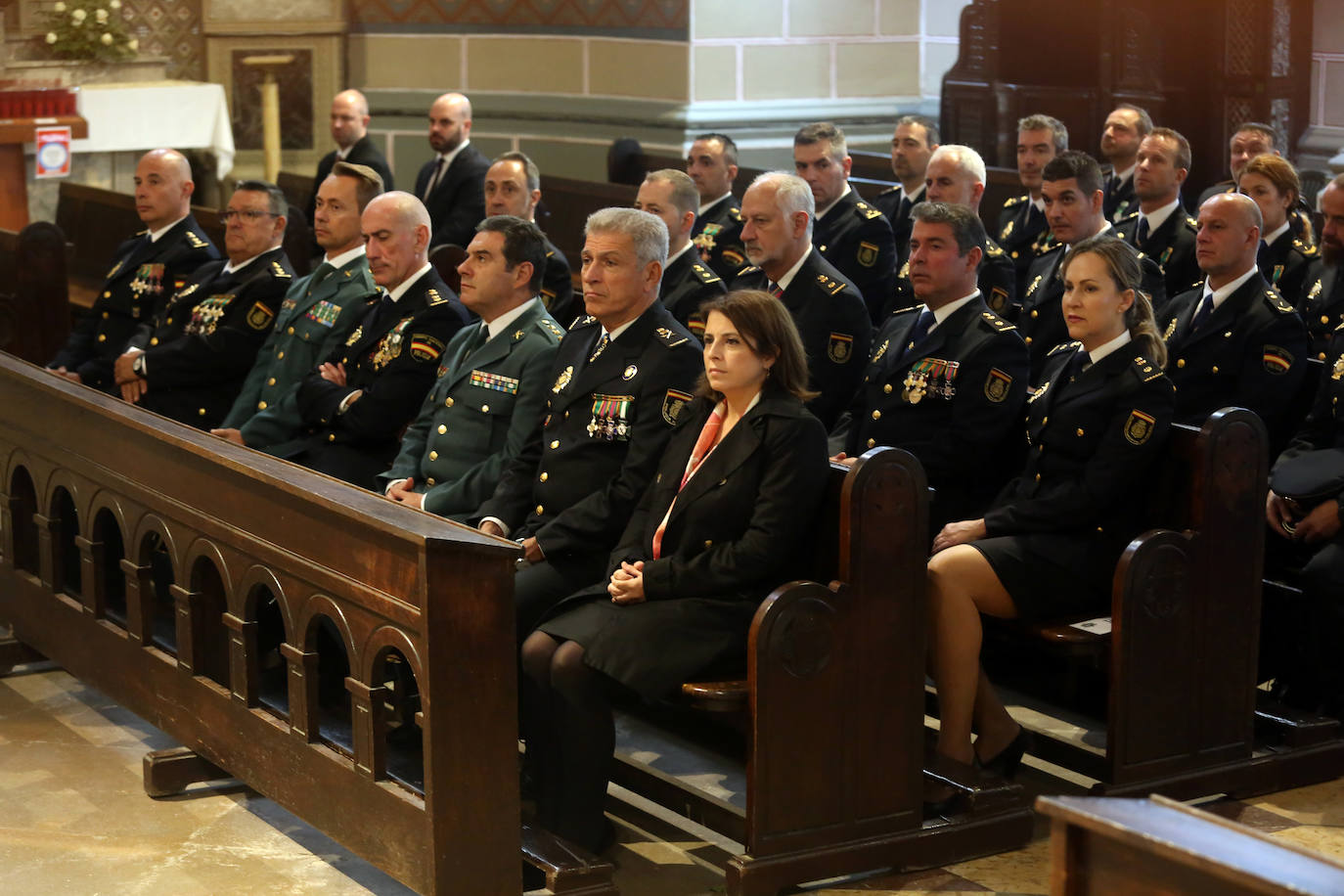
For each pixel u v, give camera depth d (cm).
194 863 337
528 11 1051
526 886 319
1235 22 878
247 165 1135
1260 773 364
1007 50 929
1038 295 506
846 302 454
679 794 338
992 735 368
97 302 608
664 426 370
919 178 649
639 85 1006
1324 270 477
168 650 385
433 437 423
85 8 1038
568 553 368
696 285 495
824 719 314
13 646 454
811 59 1003
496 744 294
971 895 317
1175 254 545
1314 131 891
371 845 306
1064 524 361
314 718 325
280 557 326
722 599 334
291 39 1113
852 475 312
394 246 467
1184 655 351
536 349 415
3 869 332
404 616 289
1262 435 355
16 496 448
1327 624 382
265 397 505
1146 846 174
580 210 728
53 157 926
